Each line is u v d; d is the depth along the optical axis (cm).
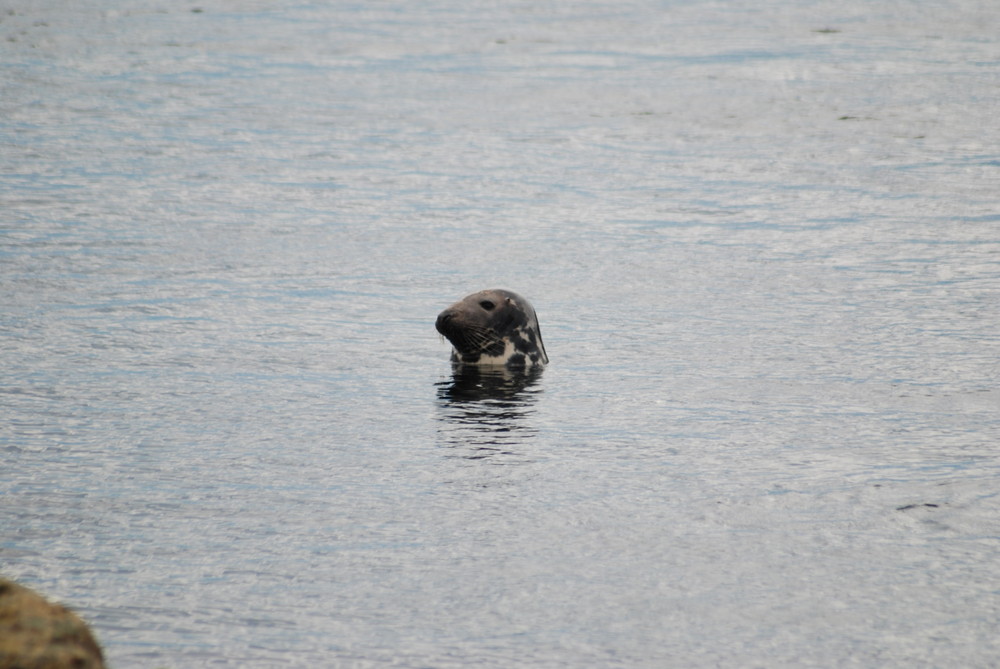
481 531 3341
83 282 6244
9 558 3125
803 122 10950
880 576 3077
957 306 5969
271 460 3888
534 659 2673
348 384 4781
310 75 13000
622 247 7238
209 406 4447
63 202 8006
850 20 16375
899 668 2653
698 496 3609
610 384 4825
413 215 7975
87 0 17862
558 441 4119
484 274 6638
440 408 4488
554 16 16950
